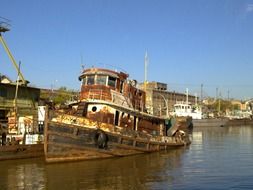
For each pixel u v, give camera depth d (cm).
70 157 3030
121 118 3500
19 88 4619
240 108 18488
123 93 3616
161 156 3588
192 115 9825
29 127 3741
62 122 2956
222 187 2241
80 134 3052
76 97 4325
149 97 11200
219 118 10600
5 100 4438
